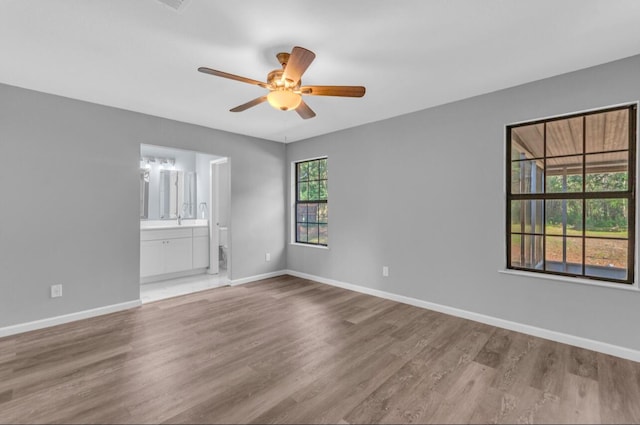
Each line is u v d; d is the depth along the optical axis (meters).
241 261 4.61
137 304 3.55
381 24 1.88
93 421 1.67
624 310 2.32
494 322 2.96
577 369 2.18
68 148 3.10
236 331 2.87
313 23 1.87
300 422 1.67
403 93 3.00
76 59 2.31
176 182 5.50
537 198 2.76
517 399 1.86
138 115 3.56
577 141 2.86
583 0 1.67
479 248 3.06
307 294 4.05
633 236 2.34
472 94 3.03
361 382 2.04
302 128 4.27
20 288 2.84
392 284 3.79
